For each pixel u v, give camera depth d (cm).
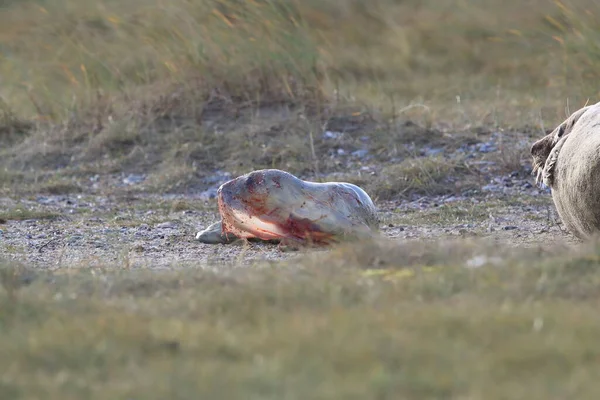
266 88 4606
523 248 2298
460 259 2138
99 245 2880
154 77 4784
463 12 6769
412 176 3766
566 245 2388
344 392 1365
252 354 1540
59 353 1558
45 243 2933
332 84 4819
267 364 1475
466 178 3759
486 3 6819
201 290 1955
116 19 5047
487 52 6069
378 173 3872
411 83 5469
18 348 1580
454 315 1681
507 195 3575
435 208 3444
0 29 5731
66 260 2622
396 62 5947
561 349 1506
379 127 4322
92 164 4241
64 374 1473
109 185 4009
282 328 1647
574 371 1434
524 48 5884
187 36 4806
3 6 6378
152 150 4288
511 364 1465
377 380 1399
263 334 1620
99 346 1580
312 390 1373
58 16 5709
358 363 1481
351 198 2691
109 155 4303
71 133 4491
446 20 6694
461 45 6200
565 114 4144
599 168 2303
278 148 4197
